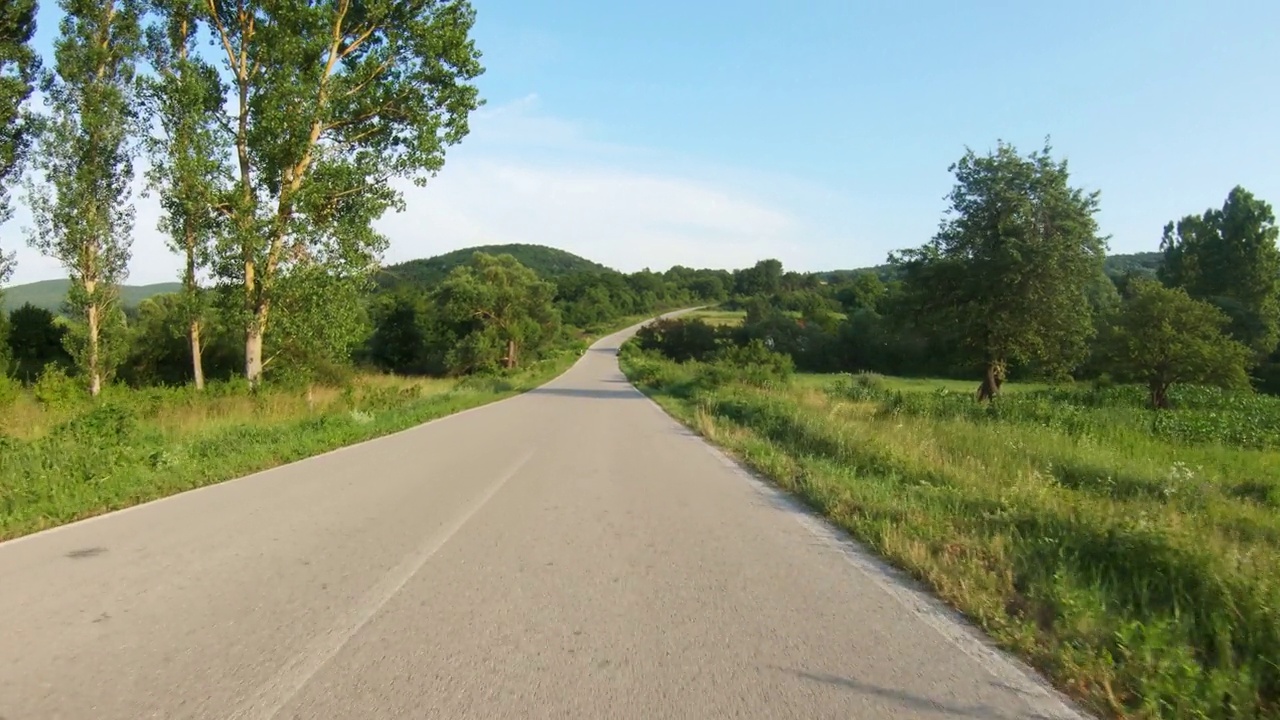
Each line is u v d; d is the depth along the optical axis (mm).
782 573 6496
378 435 18094
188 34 24797
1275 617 4941
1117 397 33781
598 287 148375
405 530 8000
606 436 18188
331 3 25141
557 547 7316
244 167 25062
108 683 4137
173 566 6547
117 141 25422
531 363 69812
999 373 31969
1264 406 28250
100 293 26250
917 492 9961
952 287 31641
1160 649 4531
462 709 3838
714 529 8211
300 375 25953
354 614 5312
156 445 13336
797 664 4496
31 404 20281
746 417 21453
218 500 9656
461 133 26719
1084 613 5109
